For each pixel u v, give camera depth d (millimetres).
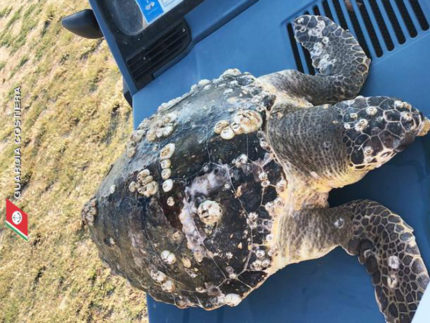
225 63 1551
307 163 1071
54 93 3508
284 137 1081
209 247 1016
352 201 1146
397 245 1009
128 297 2393
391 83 1201
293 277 1201
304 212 1099
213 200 1004
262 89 1146
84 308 2510
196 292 1082
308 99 1247
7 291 2945
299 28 1394
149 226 1064
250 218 1003
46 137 3340
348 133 1007
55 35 3895
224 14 1604
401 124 972
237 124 1032
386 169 1144
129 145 1220
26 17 4355
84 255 2709
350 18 1353
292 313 1174
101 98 3137
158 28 1656
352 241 1097
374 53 1264
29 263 2938
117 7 1689
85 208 1262
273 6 1524
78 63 3504
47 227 2967
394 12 1259
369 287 1104
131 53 1688
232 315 1251
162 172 1058
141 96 1708
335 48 1296
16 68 4012
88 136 3057
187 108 1156
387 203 1124
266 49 1485
